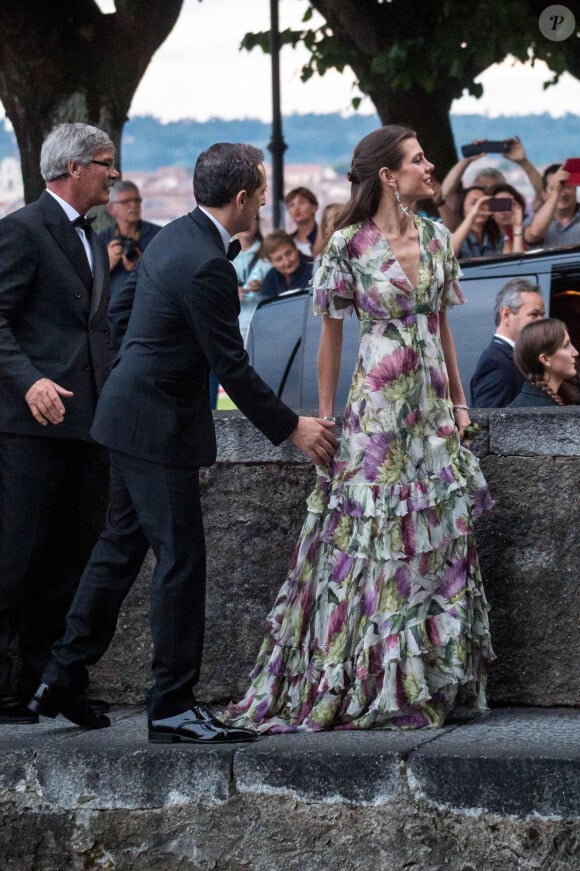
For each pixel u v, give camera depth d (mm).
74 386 6121
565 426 6012
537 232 10711
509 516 6098
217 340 5480
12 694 6367
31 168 15734
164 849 5559
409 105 17219
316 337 9172
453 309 8477
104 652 6145
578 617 6047
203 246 5531
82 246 6191
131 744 5684
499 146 11508
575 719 5867
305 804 5410
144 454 5555
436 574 5770
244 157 5578
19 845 5703
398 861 5320
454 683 5734
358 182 5816
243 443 6367
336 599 5805
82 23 15461
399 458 5750
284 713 5957
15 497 6090
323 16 17562
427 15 16500
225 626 6430
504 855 5207
